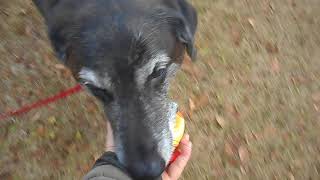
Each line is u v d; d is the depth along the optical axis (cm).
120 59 32
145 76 33
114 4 34
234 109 50
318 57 54
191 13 38
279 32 55
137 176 33
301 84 52
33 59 51
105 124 48
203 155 47
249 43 54
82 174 46
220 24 54
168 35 35
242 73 52
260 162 47
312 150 48
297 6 56
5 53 51
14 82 50
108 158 33
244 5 56
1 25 53
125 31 32
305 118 50
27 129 48
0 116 48
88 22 34
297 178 47
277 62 53
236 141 48
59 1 37
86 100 49
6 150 47
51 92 49
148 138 34
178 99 49
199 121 49
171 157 36
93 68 33
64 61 37
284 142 49
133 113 34
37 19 53
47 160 46
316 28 55
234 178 47
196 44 53
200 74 51
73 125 48
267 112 50
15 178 46
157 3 35
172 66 37
